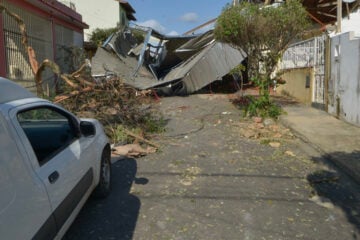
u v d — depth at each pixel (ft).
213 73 51.80
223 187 16.08
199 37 55.36
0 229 6.79
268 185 16.33
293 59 45.73
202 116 34.45
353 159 19.22
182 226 12.51
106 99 26.55
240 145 23.40
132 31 64.69
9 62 33.58
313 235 11.90
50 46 44.11
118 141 23.12
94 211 13.74
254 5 32.83
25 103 9.86
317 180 16.88
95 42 88.22
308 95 39.47
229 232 12.08
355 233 12.05
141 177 17.48
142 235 11.95
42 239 8.30
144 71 59.72
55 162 10.16
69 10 50.80
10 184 7.48
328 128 26.99
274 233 12.01
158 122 30.22
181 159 20.39
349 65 28.37
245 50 34.58
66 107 25.95
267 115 32.19
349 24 47.60
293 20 30.99
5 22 33.01
